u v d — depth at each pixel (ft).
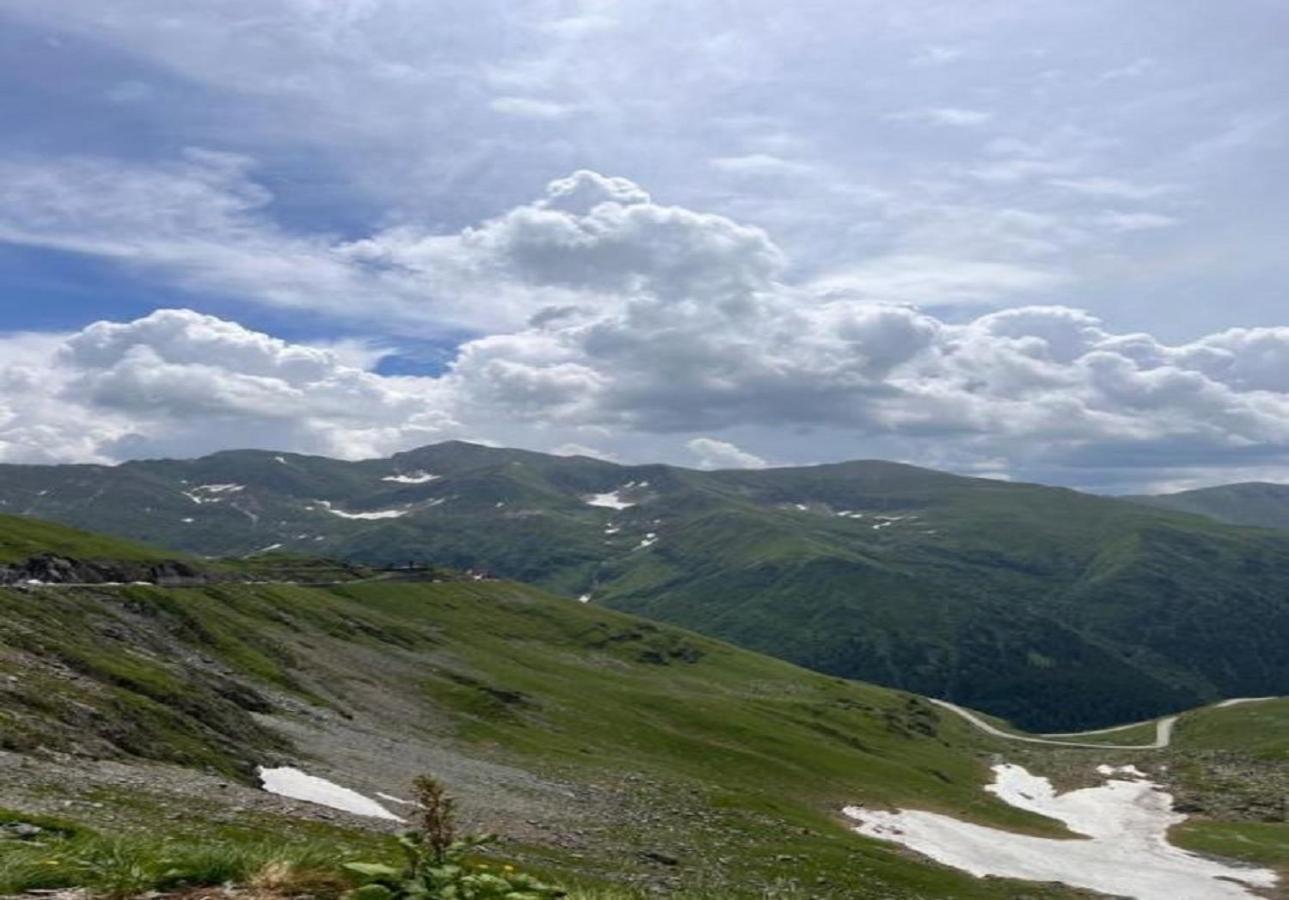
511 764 373.61
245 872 50.03
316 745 296.92
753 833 331.98
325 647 495.41
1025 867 400.47
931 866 357.20
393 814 226.58
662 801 356.79
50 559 414.82
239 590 539.70
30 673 213.87
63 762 159.74
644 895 65.31
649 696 622.13
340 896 47.50
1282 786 604.90
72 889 48.85
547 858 213.05
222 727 263.49
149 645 344.28
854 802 473.26
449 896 44.06
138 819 129.08
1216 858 444.55
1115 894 365.40
